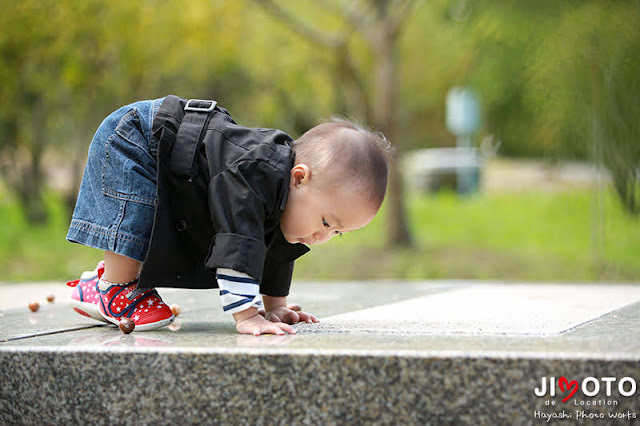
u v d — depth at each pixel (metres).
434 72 11.31
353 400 1.36
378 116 8.71
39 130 9.30
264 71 10.09
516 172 15.87
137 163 1.88
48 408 1.47
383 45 8.61
